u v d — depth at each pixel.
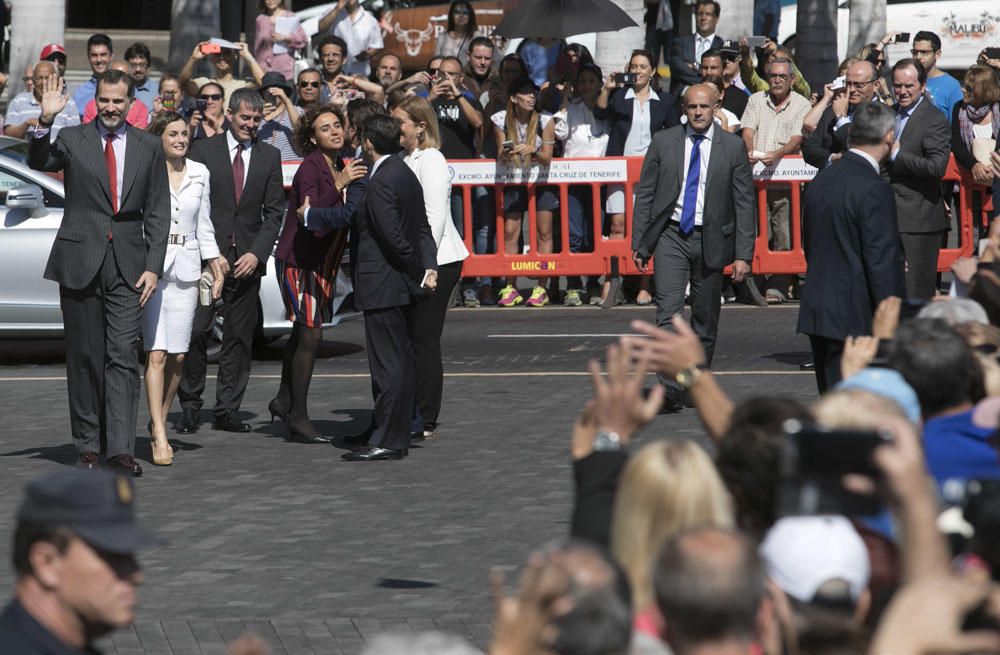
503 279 53.22
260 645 10.05
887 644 9.42
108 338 29.31
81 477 11.41
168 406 31.39
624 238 51.81
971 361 14.80
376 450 30.30
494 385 38.34
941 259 51.97
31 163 29.09
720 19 65.94
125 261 29.19
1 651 11.16
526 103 51.56
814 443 10.46
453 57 52.16
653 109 52.16
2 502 26.95
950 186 51.62
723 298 52.97
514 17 53.75
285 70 59.78
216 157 33.41
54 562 11.23
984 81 45.09
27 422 34.50
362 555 23.50
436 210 31.11
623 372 13.83
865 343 16.64
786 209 51.31
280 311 42.50
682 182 35.06
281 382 32.88
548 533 24.61
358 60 59.97
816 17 67.00
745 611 9.52
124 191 29.11
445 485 28.08
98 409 29.73
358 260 30.31
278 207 33.81
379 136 30.02
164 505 26.86
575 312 51.09
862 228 26.94
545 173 51.88
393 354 30.30
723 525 11.42
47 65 48.91
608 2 53.88
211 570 22.77
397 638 9.41
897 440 10.45
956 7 84.38
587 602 9.67
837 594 10.71
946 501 11.95
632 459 11.84
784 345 43.62
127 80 29.19
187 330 30.69
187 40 62.62
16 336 42.28
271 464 30.17
